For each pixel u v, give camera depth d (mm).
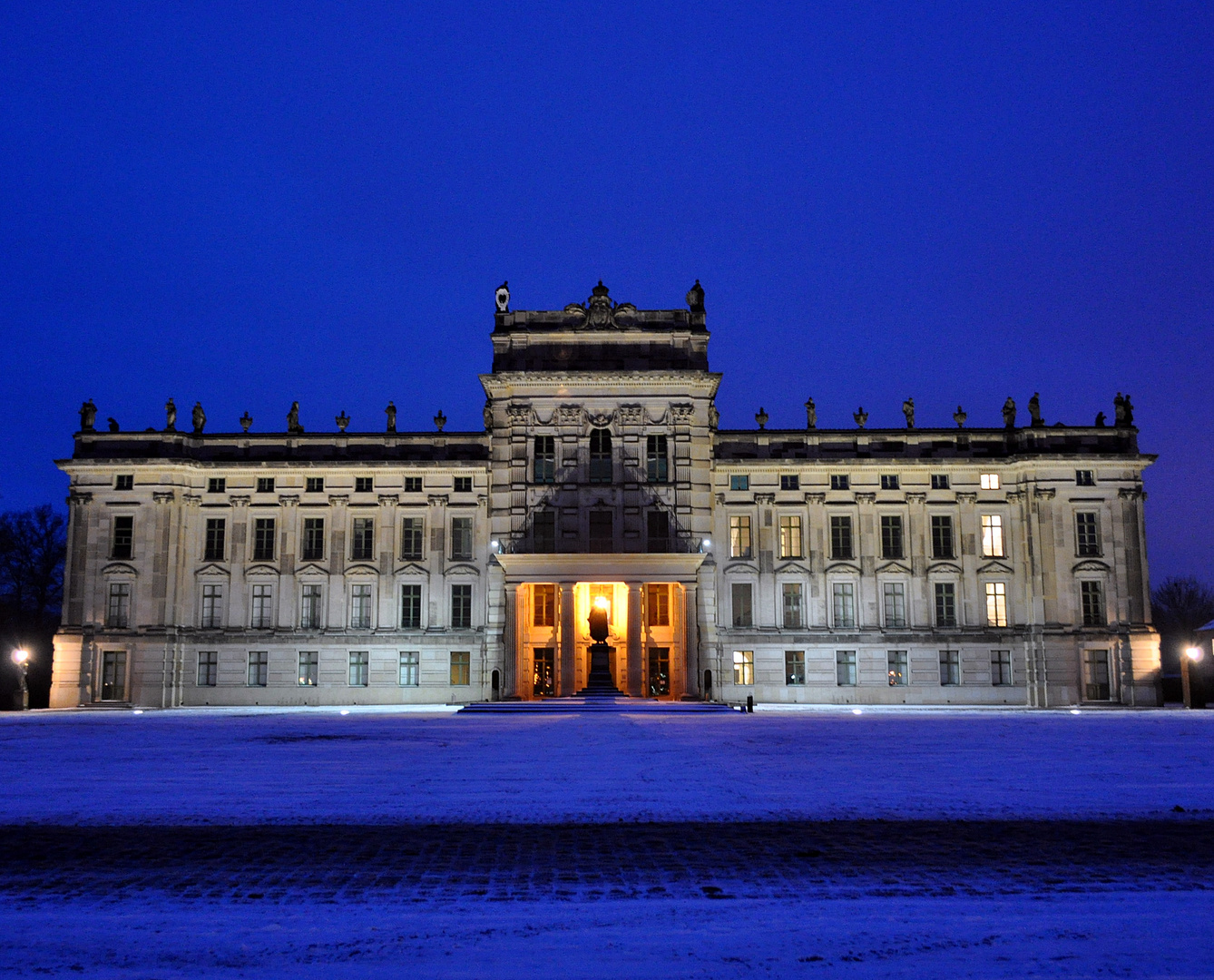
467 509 84500
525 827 18734
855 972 10477
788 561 84062
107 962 10875
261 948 11344
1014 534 84250
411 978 10367
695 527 78188
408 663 83188
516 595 75188
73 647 81188
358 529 84688
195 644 83250
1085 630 81000
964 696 82750
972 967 10594
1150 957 10906
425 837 17766
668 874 14875
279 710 72688
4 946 11453
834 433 85875
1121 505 82500
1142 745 35562
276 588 83938
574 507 78375
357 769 27906
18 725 51500
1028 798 21984
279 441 85750
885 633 83000
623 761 29859
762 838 17562
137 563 82062
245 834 18047
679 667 75062
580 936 11766
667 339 80562
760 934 11820
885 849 16578
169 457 83062
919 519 84438
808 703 82438
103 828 18609
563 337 80688
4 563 116062
